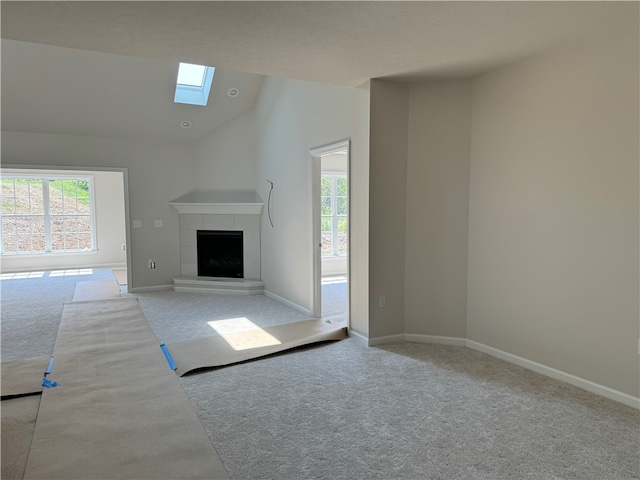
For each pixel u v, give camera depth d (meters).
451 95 3.88
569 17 2.57
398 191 4.03
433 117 3.94
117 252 9.48
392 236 4.04
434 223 4.02
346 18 2.55
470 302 3.96
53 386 3.04
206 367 3.41
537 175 3.29
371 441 2.36
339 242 8.38
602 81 2.84
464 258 3.97
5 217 8.64
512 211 3.51
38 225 8.91
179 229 6.93
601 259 2.90
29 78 5.07
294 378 3.24
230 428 2.49
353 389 3.04
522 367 3.47
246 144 6.68
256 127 6.60
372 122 3.85
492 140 3.65
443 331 4.09
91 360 3.57
